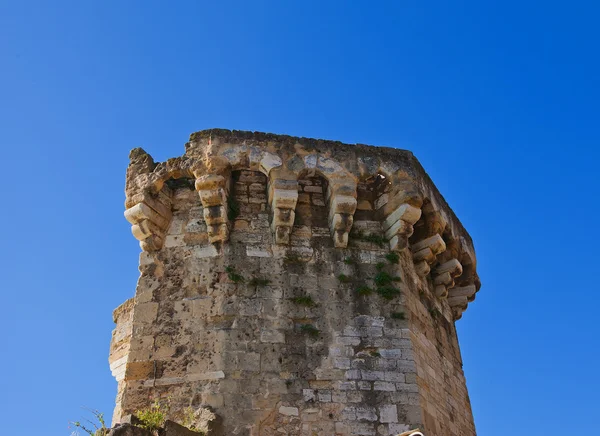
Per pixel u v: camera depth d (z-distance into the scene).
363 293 14.55
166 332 13.78
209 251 14.67
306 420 12.94
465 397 16.80
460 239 17.70
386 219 15.52
